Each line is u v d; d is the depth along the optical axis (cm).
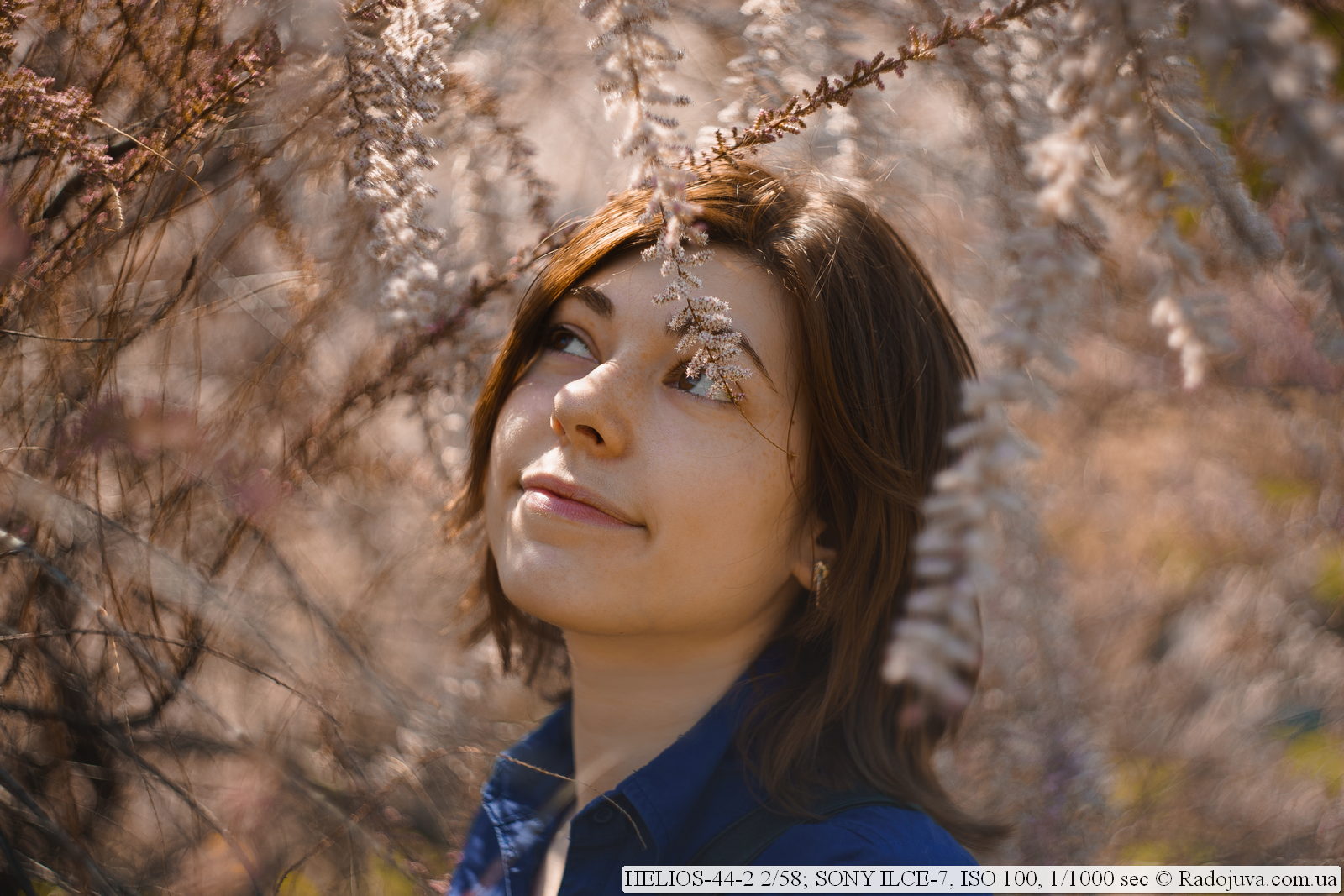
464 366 119
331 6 75
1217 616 249
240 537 95
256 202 96
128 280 88
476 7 88
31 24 84
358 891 73
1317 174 41
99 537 78
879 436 94
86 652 88
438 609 142
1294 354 158
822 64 92
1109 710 229
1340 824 214
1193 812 218
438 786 82
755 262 90
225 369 110
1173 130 48
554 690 136
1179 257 46
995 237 94
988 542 42
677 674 95
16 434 85
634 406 85
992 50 87
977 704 181
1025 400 43
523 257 109
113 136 85
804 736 93
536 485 88
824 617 96
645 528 86
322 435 108
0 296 79
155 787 86
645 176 57
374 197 79
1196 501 241
